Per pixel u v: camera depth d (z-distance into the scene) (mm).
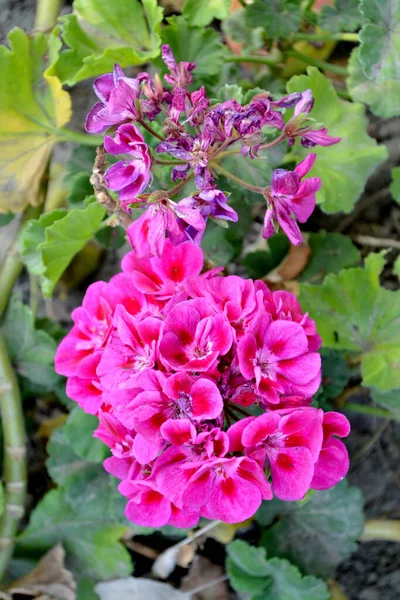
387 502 638
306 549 553
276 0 540
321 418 376
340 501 542
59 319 659
